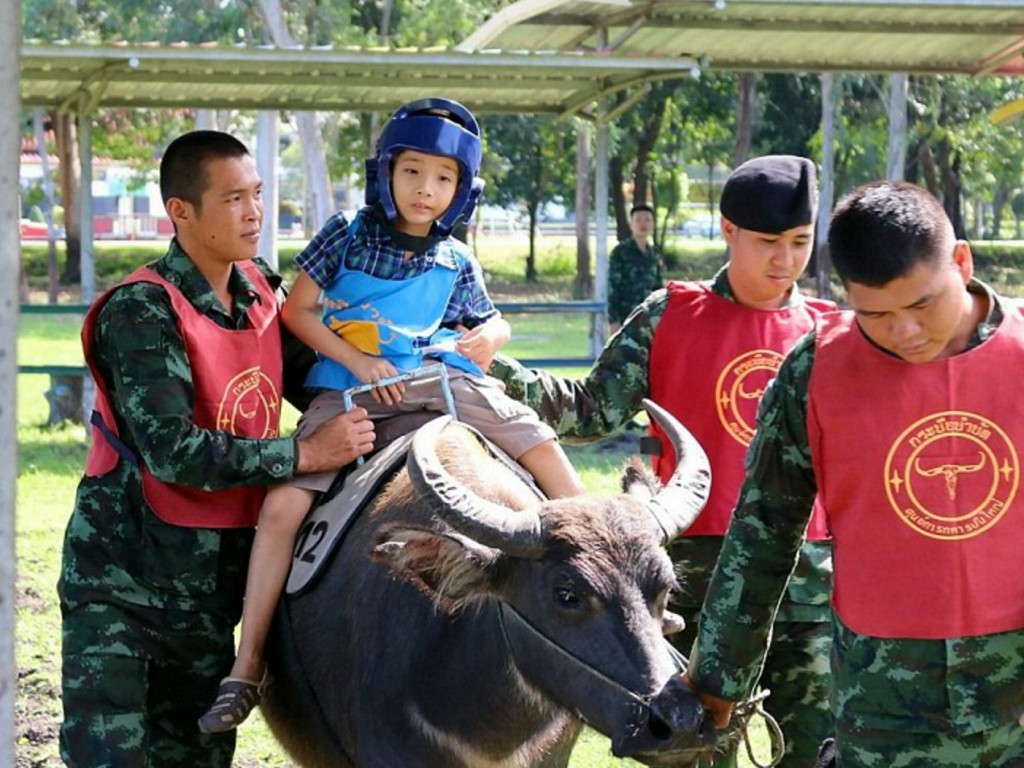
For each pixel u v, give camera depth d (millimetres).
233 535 5156
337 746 4906
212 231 5035
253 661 4980
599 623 3979
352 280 5258
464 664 4395
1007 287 38156
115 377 4934
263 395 5207
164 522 4977
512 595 4172
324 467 5012
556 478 5125
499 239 57656
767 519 3836
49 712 7344
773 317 5184
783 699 5109
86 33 27406
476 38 13859
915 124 35562
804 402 3744
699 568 5113
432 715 4477
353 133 35625
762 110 39812
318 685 4895
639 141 38719
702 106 39812
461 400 5176
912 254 3359
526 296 37062
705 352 5160
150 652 4977
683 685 3834
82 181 14336
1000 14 11969
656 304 5312
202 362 5000
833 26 12352
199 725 4938
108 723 4836
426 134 5121
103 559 4973
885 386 3611
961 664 3566
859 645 3668
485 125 39094
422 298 5281
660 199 47594
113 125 35031
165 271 5074
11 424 3500
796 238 5070
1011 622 3568
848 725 3695
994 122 15914
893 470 3598
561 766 4773
